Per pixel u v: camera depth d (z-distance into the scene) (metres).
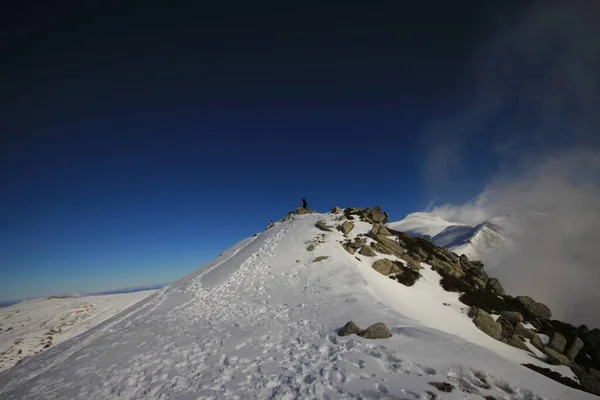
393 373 10.96
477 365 11.12
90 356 16.72
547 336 25.06
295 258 34.09
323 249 34.72
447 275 33.38
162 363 14.38
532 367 20.17
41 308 99.56
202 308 25.72
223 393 10.98
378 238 36.81
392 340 13.87
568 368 21.11
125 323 26.28
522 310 29.23
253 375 12.13
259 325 19.38
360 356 12.57
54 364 19.36
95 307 94.94
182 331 19.50
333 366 11.97
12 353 61.66
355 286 25.89
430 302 27.31
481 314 25.22
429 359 11.70
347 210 46.44
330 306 22.02
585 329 27.33
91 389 12.54
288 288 27.70
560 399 9.59
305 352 13.89
